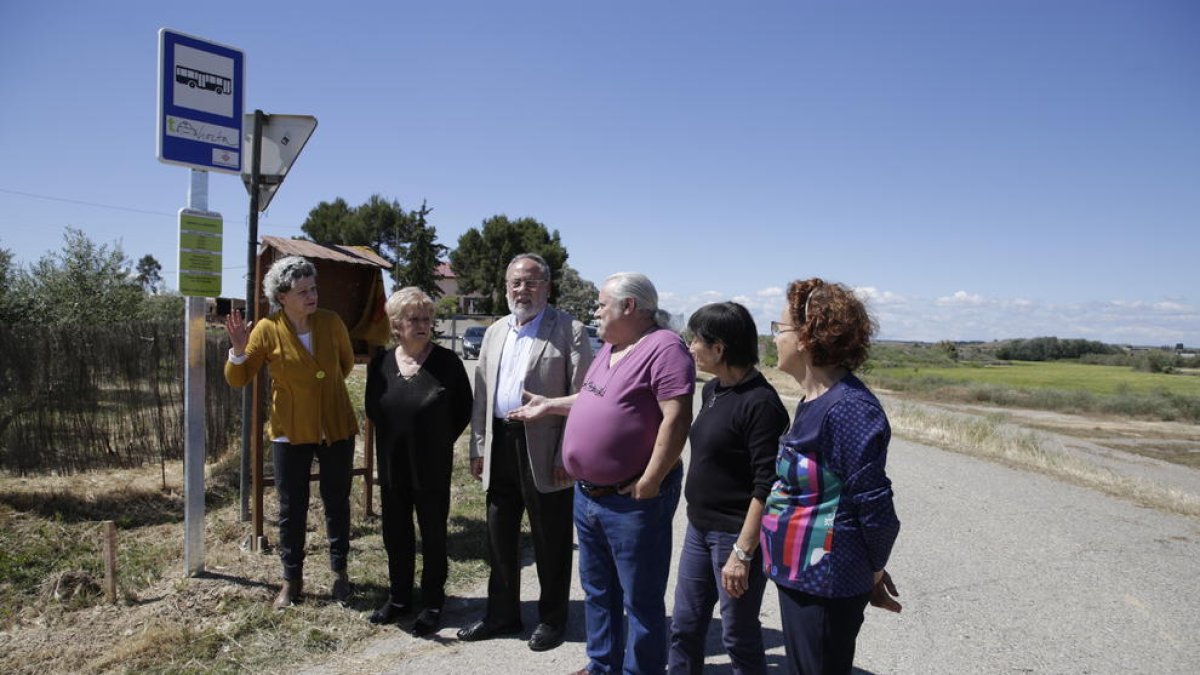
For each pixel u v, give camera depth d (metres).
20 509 5.11
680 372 2.87
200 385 4.19
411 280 49.22
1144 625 4.08
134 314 13.18
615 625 3.24
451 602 4.22
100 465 5.87
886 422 2.08
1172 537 6.02
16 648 3.37
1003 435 12.55
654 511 3.03
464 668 3.39
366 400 3.97
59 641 3.45
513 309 3.75
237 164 4.38
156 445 6.18
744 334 2.67
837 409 2.09
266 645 3.51
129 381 6.00
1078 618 4.17
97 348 5.80
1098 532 6.12
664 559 3.06
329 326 4.08
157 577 4.20
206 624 3.66
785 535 2.20
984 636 3.90
